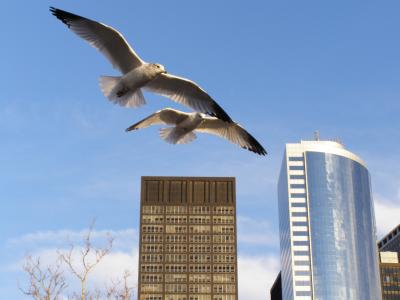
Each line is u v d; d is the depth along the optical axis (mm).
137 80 24172
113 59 24703
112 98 24562
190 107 24359
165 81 24375
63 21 23797
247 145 25641
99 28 24078
